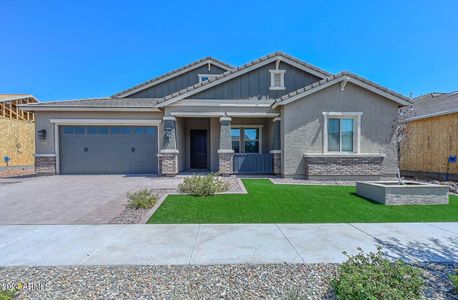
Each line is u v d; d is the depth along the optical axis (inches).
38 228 228.4
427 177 570.9
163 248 184.4
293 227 230.5
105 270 152.9
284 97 513.7
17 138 840.3
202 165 701.3
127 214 271.7
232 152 563.8
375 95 524.7
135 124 616.1
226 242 195.5
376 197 326.0
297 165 523.8
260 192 378.0
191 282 139.6
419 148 591.2
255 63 572.7
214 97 571.5
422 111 602.9
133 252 177.8
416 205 308.7
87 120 607.8
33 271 151.9
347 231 220.4
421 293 127.6
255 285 136.8
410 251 178.5
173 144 569.9
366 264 135.7
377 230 222.8
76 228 228.4
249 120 654.5
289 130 523.8
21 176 601.9
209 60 748.0
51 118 607.2
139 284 137.6
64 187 437.4
